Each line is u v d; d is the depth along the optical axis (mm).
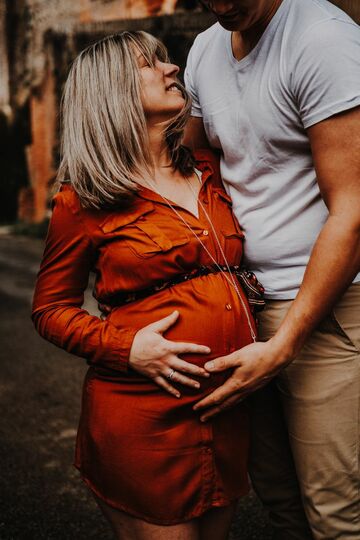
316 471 2129
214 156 2234
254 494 3422
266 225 2055
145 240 1935
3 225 18531
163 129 2023
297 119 1926
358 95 1779
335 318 2045
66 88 2027
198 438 1986
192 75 2258
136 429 1971
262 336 2180
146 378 1975
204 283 1976
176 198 2033
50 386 5059
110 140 1942
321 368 2084
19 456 3898
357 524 2145
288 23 1913
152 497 1972
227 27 1927
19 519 3248
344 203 1837
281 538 2504
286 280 2072
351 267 1857
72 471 3711
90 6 14133
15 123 19266
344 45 1802
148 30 10195
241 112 2025
